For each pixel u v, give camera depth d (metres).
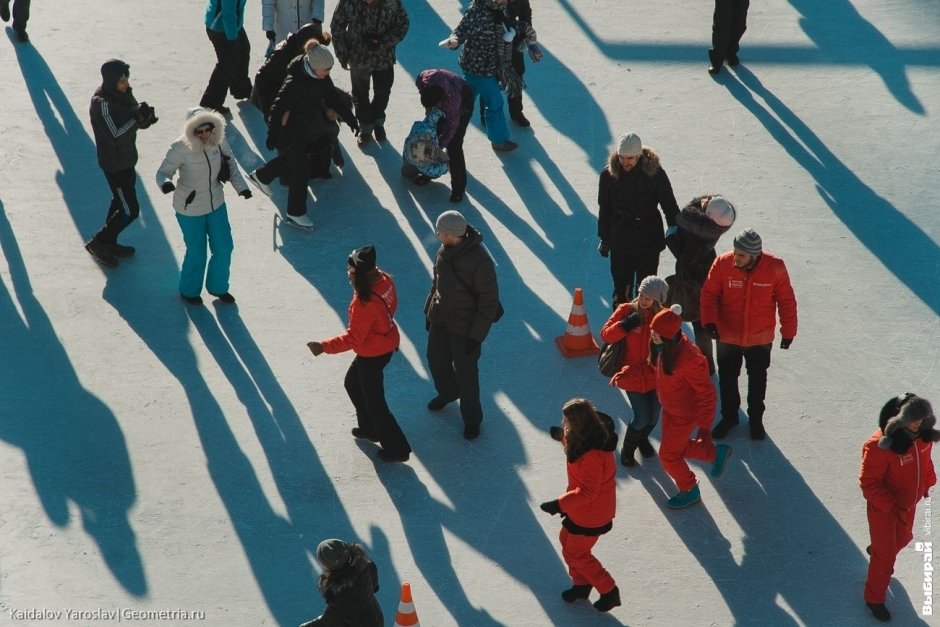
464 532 21.88
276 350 26.47
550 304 28.20
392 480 23.06
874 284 28.78
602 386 25.69
